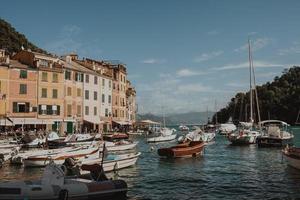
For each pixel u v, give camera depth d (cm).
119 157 3253
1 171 3200
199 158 4300
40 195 1875
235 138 6375
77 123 7369
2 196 1861
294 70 17200
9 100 6266
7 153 3628
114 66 9400
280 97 15425
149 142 7300
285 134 6041
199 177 2962
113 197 2119
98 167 2248
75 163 2319
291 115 14812
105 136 6625
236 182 2738
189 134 6631
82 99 7600
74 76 7369
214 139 8044
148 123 10862
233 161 4044
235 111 16838
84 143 4678
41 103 6650
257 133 6650
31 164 3359
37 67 6594
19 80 6397
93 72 7981
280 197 2241
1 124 6041
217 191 2414
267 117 15275
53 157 3372
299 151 3316
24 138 4597
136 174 3086
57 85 6881
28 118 6419
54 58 7069
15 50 9719
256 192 2384
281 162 3909
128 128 9944
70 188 1948
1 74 6178
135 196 2259
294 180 2798
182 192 2384
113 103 8925
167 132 8194
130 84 11856
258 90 16650
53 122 6756
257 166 3634
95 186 2038
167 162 3903
